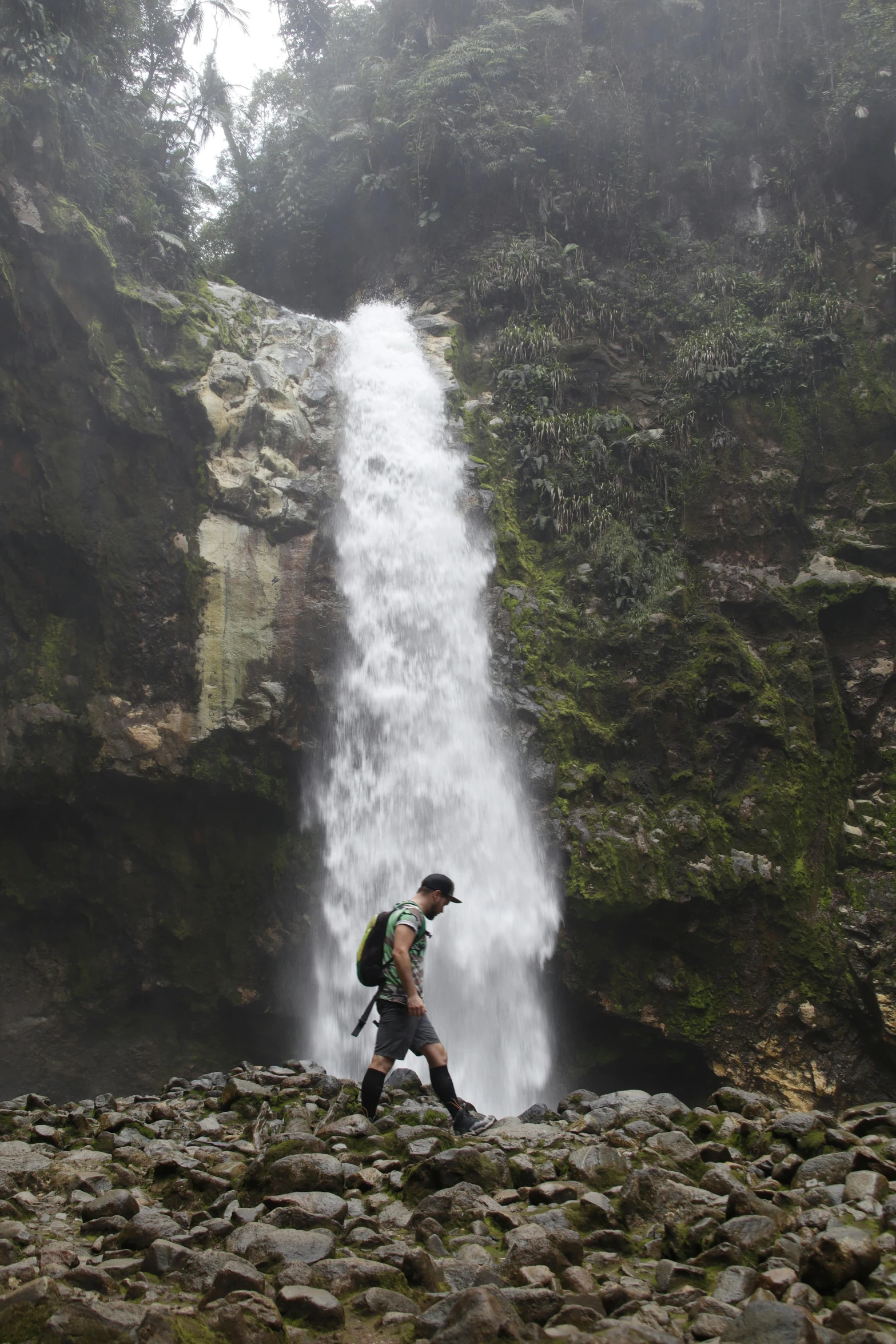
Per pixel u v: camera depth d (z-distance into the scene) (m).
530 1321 3.49
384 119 25.89
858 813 18.14
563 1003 17.16
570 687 18.86
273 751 17.03
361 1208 4.68
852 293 22.72
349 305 26.75
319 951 17.16
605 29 27.38
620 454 21.31
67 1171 5.64
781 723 18.00
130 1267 4.03
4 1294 3.50
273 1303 3.45
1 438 16.31
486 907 17.08
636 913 16.75
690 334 22.95
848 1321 3.20
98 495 16.95
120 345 17.72
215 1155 6.06
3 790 15.54
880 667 19.12
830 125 24.25
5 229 16.16
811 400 21.33
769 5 26.20
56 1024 16.36
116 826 16.56
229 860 17.19
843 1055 16.61
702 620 19.00
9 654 16.02
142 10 21.55
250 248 28.59
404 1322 3.46
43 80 17.02
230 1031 17.39
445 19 28.09
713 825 17.25
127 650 16.75
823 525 20.61
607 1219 4.49
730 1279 3.67
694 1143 5.65
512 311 23.89
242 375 18.70
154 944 16.88
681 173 25.44
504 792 17.48
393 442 20.05
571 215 25.17
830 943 16.83
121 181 18.98
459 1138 5.93
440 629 18.88
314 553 18.31
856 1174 4.64
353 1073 16.67
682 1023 16.84
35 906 16.25
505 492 20.83
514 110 25.58
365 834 17.50
